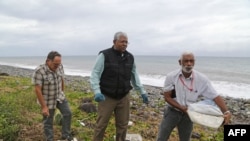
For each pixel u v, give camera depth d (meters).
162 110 12.86
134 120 9.69
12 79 19.11
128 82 6.03
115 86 5.86
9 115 7.68
